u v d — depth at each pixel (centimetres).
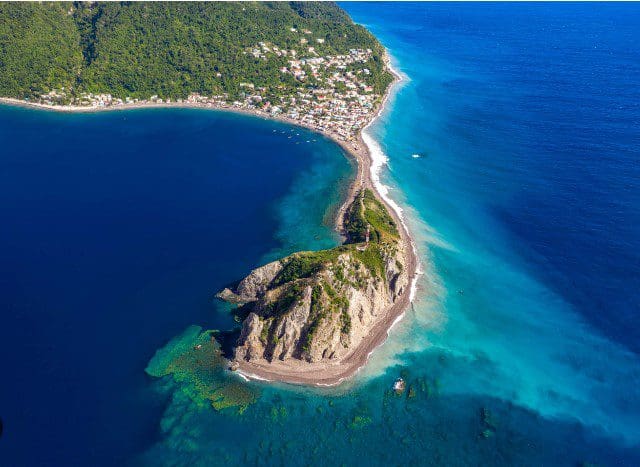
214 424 12812
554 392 14025
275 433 12650
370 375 14312
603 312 16862
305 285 14938
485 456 12300
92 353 14650
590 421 13225
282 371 14225
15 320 15688
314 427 12850
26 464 11650
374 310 16300
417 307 16900
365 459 12138
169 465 11825
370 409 13362
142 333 15425
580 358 15138
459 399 13750
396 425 12988
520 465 12106
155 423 12781
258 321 14438
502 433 12850
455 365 14788
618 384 14262
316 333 14388
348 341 14938
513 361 15000
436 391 13950
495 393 13962
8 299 16512
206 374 14100
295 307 14438
